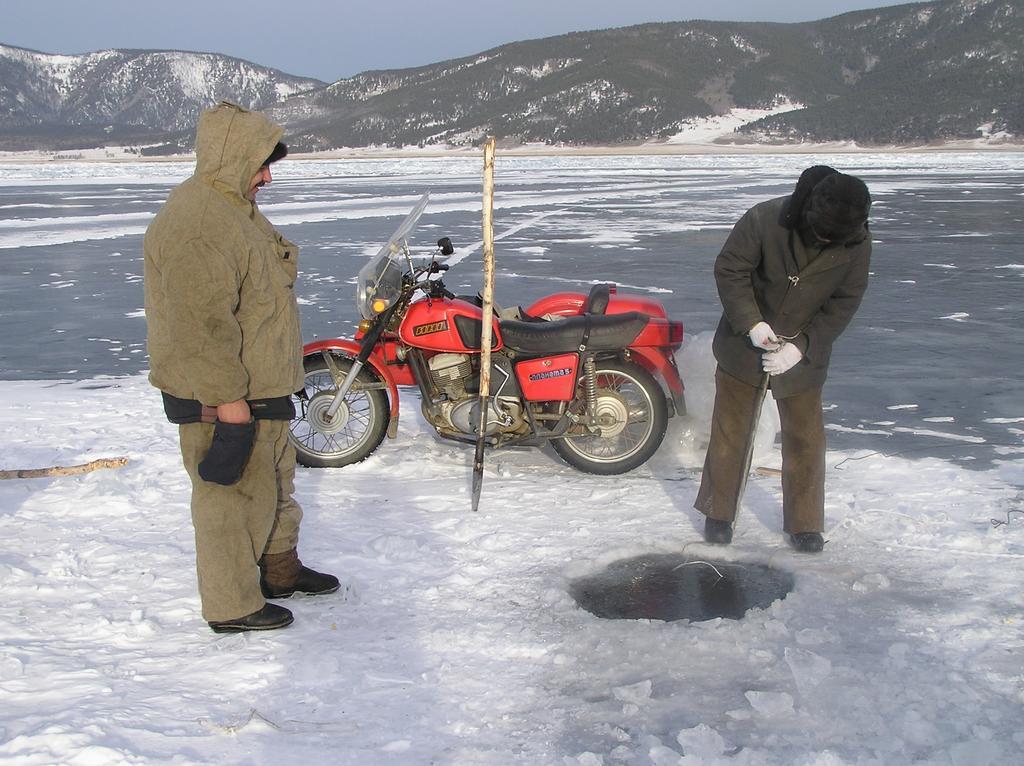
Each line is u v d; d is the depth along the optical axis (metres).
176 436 6.16
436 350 5.44
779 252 3.85
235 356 3.13
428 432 6.32
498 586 3.83
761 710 2.86
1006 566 3.92
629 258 15.99
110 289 13.38
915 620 3.46
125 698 2.94
